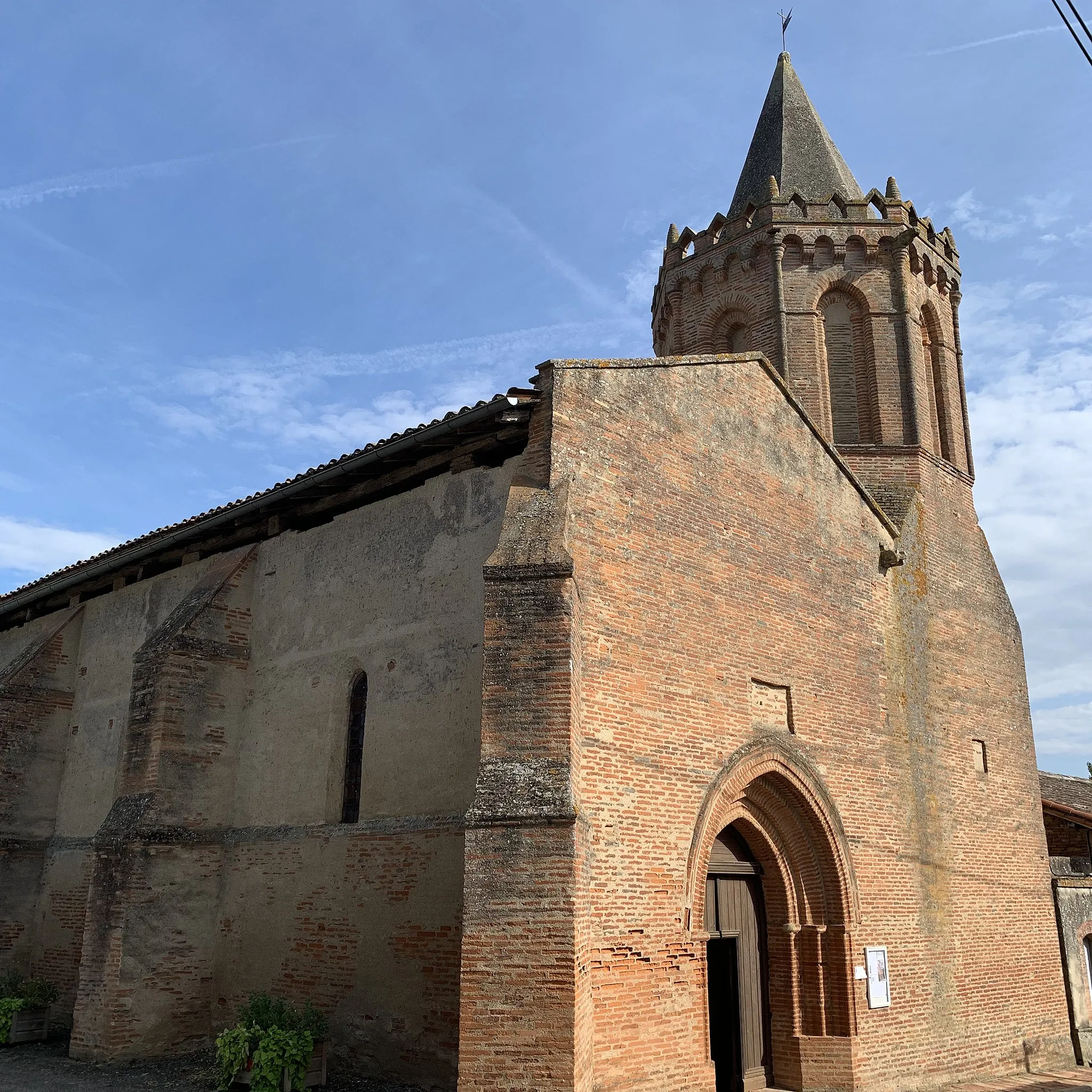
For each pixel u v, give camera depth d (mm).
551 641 10453
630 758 11898
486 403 12266
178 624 15406
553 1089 9023
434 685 12938
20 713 18562
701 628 13414
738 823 14172
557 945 9320
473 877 9633
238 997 13883
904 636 17469
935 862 16500
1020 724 19766
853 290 20672
